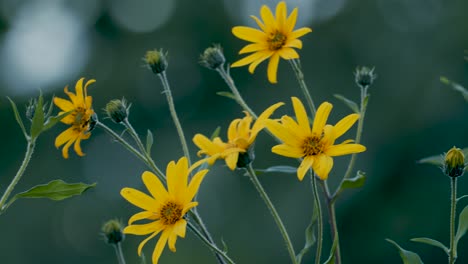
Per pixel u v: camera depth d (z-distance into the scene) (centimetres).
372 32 1446
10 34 1700
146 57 359
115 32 1681
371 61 1411
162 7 1648
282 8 361
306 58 1462
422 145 1241
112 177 1482
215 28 1594
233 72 1470
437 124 1248
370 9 1454
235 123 311
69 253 1466
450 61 1333
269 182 1289
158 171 320
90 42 1689
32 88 1579
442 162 295
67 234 1470
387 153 1254
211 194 1341
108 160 1476
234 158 289
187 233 1314
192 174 325
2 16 1714
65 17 1719
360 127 340
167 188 313
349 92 1399
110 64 1647
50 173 1483
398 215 1182
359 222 1195
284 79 1416
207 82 1501
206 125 1480
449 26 1357
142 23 1656
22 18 1709
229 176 1328
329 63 1451
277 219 295
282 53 356
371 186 1216
